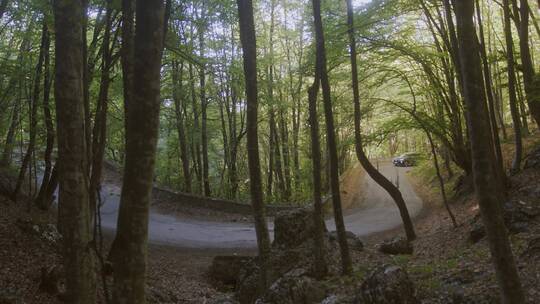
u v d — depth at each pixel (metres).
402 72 17.77
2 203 14.10
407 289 6.96
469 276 8.28
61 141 5.82
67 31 5.89
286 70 28.25
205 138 26.52
